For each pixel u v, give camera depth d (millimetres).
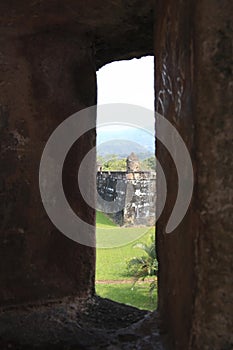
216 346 854
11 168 1536
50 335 1324
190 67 884
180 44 986
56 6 1417
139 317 1474
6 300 1507
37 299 1558
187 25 915
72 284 1640
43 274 1577
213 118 835
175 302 1049
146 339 1214
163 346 1159
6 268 1517
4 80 1532
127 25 1566
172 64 1079
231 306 847
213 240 842
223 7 831
